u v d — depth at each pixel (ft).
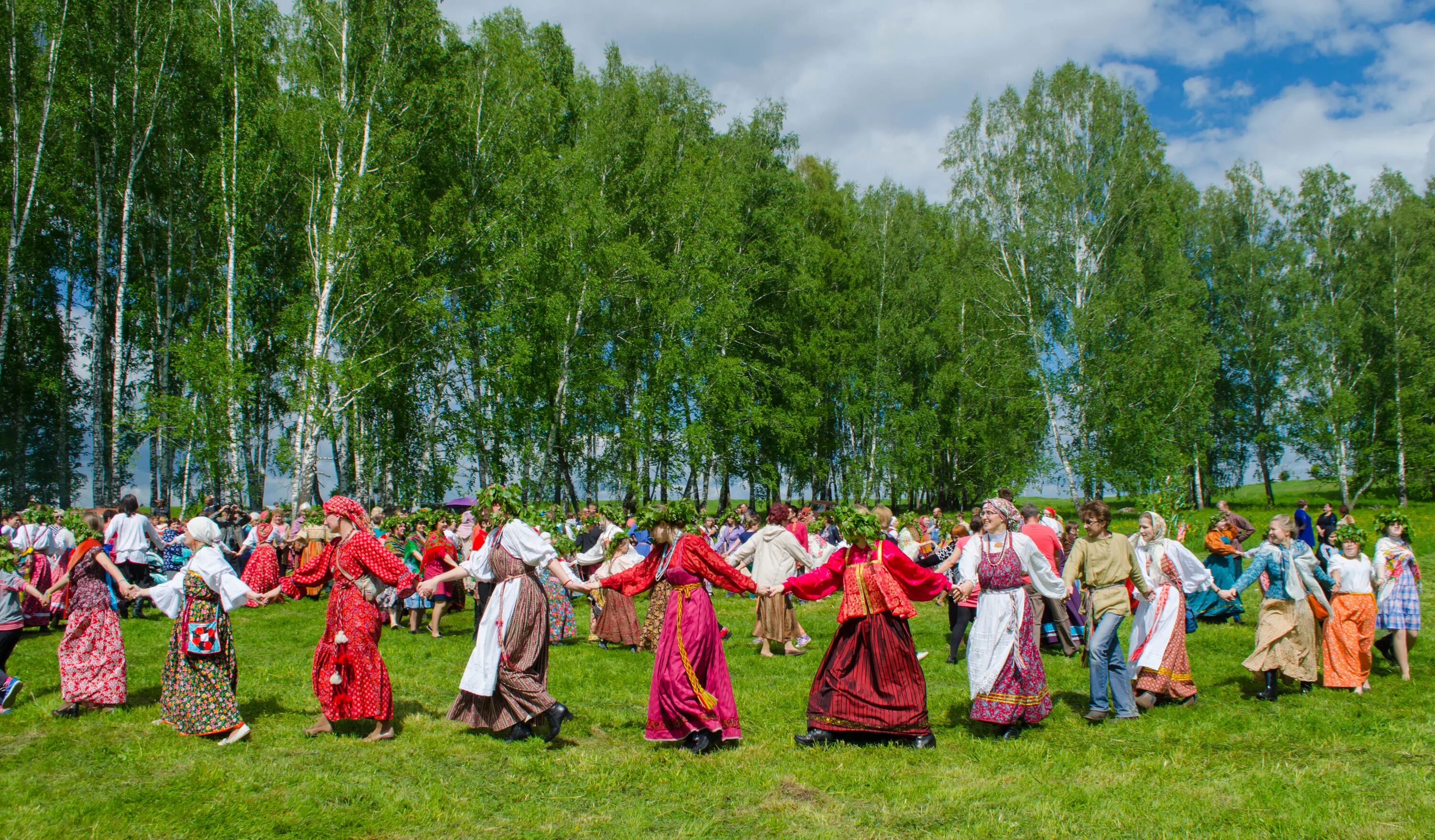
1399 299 136.56
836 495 144.97
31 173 82.38
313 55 78.28
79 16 80.89
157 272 99.25
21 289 92.99
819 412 118.11
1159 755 20.17
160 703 24.38
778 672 30.45
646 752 20.38
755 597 53.67
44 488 118.62
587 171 91.35
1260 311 145.28
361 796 17.37
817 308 114.32
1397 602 28.94
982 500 128.67
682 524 21.86
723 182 101.09
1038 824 15.97
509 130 87.20
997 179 114.83
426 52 81.61
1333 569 27.63
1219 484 156.25
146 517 44.65
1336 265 141.08
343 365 71.87
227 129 79.36
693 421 96.48
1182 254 115.85
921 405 119.44
